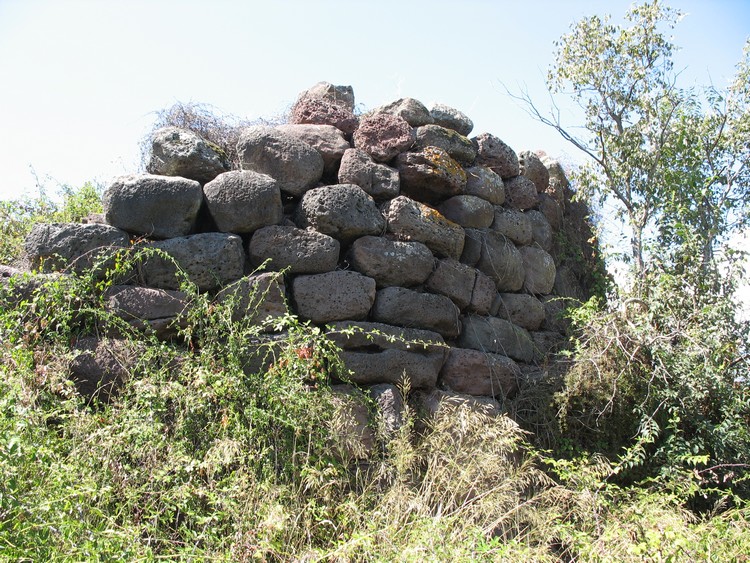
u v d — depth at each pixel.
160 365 3.90
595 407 4.88
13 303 3.86
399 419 4.37
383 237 4.74
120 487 3.25
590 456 4.78
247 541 3.06
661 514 3.69
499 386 5.07
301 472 3.53
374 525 3.32
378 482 3.95
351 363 4.35
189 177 4.49
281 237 4.38
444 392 4.77
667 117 6.22
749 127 6.30
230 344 3.88
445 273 5.01
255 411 3.65
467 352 4.98
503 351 5.26
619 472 4.73
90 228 4.07
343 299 4.43
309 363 3.99
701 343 4.98
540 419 4.98
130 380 3.70
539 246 5.96
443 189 5.26
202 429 3.66
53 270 3.99
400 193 5.19
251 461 3.58
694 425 4.82
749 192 6.50
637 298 5.23
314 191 4.59
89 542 2.69
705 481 4.38
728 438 4.73
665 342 5.02
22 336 3.76
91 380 3.80
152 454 3.41
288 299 4.39
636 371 5.02
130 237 4.22
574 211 6.65
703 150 6.45
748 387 5.23
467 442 4.21
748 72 6.47
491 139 5.84
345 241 4.67
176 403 3.74
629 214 6.21
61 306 3.83
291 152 4.67
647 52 6.41
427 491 3.76
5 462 2.75
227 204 4.30
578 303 6.18
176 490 3.24
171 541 3.11
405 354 4.58
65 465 3.09
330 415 3.94
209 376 3.74
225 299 4.10
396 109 5.45
